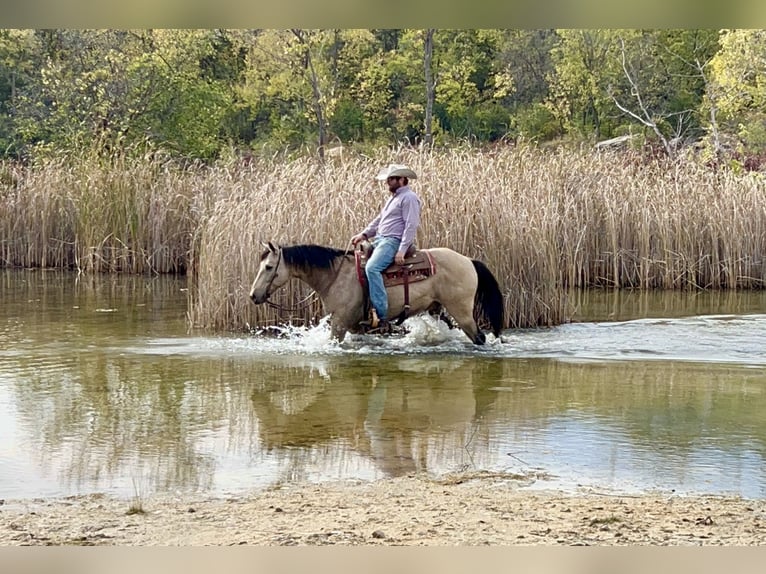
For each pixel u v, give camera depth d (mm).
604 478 7039
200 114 35719
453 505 6258
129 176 22609
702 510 6188
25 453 7680
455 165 16438
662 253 20094
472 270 12320
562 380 10609
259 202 14625
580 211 20000
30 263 23453
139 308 16406
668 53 44250
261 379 10617
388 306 12078
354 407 9312
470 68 45031
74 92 35344
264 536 5484
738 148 34375
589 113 45438
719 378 10773
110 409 9203
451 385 10320
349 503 6312
